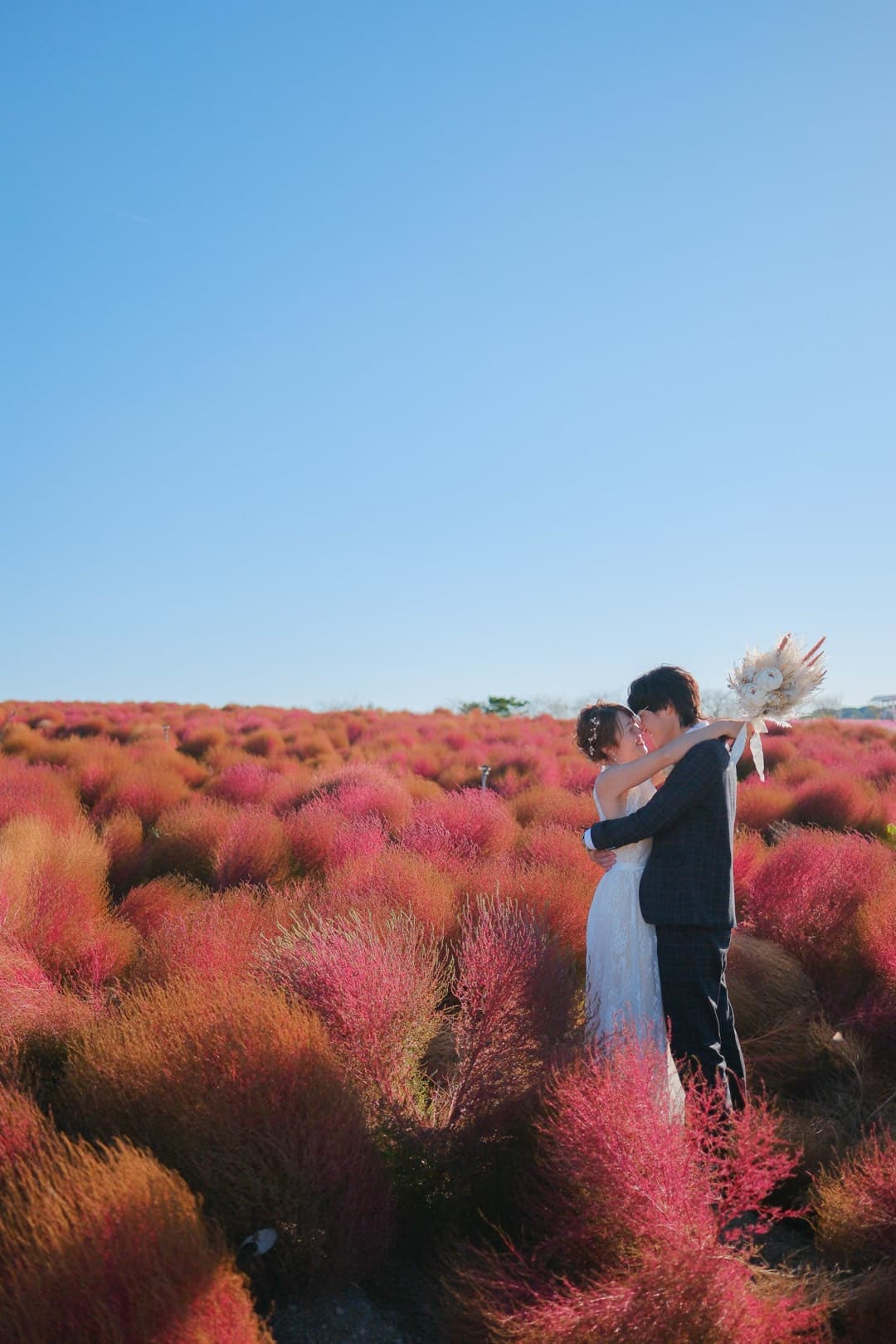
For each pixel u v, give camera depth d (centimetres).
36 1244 200
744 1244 257
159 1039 292
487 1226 286
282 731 2067
